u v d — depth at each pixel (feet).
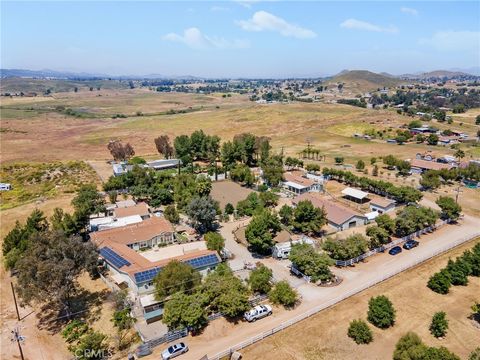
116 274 219.82
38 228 262.06
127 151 514.68
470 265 216.13
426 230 276.21
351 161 503.20
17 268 179.93
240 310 175.22
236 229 289.53
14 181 422.82
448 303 189.47
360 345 159.12
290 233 278.87
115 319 176.55
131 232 258.78
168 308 167.73
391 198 352.08
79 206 297.12
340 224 281.33
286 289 186.80
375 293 197.67
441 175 395.14
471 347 158.40
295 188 375.86
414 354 139.03
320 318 176.96
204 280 196.65
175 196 333.01
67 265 179.01
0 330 176.76
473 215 310.45
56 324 180.75
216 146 524.93
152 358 154.20
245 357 152.25
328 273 208.23
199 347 159.63
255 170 475.72
